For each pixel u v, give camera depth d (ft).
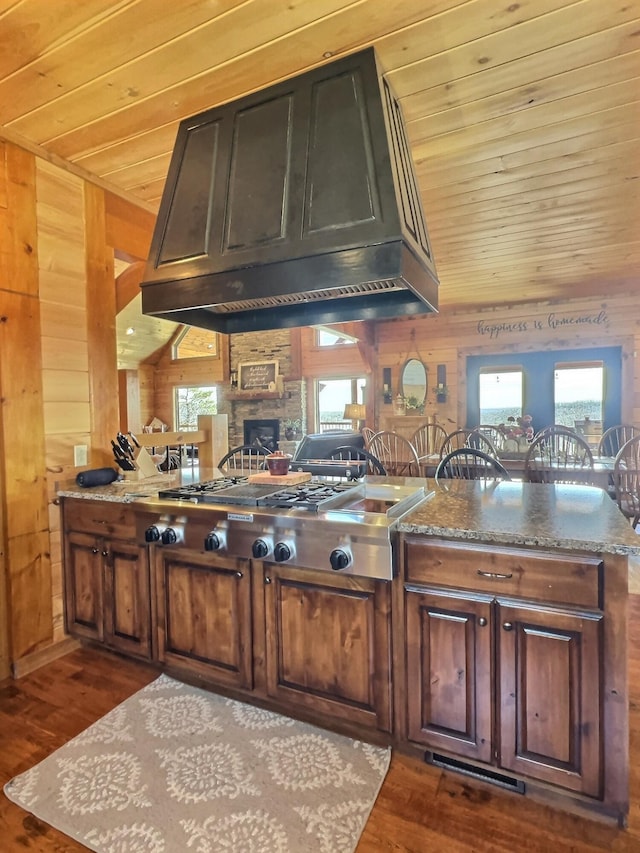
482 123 7.08
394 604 5.31
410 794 4.94
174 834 4.48
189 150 6.58
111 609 7.56
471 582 4.94
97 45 5.41
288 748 5.64
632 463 12.42
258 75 5.94
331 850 4.30
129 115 6.79
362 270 5.06
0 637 7.27
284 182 5.72
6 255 7.30
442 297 19.35
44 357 7.88
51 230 7.97
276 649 6.07
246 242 5.77
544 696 4.63
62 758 5.53
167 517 6.76
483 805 4.80
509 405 21.22
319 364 28.66
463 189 9.36
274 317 7.70
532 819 4.62
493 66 5.83
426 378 22.65
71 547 8.02
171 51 5.51
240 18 5.03
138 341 31.53
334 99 5.62
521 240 12.45
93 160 8.09
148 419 34.12
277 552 5.70
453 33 5.27
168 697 6.73
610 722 4.40
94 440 8.66
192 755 5.54
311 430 29.12
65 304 8.21
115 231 9.12
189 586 6.72
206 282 5.95
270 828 4.53
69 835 4.50
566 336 19.99
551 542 4.54
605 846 4.33
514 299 19.89
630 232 11.89
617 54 5.66
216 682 6.62
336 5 4.88
